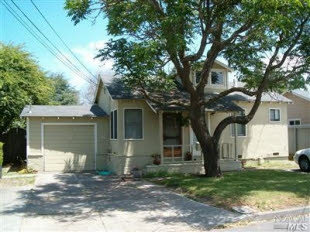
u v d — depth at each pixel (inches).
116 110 756.6
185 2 456.4
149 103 731.4
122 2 513.0
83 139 816.9
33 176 693.9
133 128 752.3
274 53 598.2
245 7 445.4
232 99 855.7
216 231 319.0
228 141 863.7
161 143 730.8
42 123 793.6
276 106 949.2
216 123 852.0
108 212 394.6
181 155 791.1
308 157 706.8
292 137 1062.4
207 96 823.1
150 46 452.8
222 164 762.8
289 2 419.5
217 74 877.2
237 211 378.0
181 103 658.8
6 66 900.0
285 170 739.4
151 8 490.0
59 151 800.3
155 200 456.1
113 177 691.4
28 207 420.8
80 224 345.7
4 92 865.5
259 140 914.7
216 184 522.0
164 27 460.4
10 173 741.3
